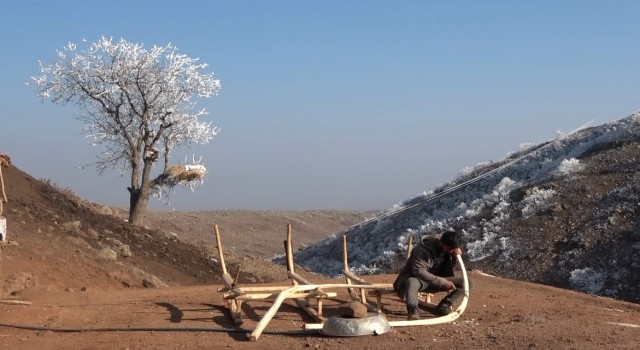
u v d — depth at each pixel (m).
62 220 21.61
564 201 33.53
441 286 9.46
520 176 40.50
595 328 8.73
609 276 26.97
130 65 27.94
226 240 59.28
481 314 10.20
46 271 15.73
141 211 28.28
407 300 9.41
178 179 28.44
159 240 25.25
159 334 9.10
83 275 16.83
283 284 13.50
